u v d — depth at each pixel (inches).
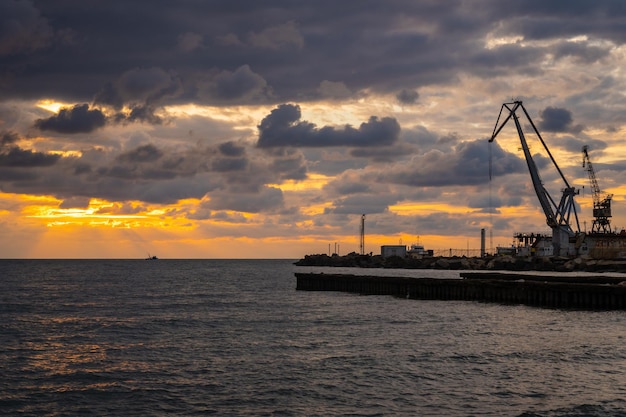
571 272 6889.8
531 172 7554.1
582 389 1219.9
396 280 3649.1
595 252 7588.6
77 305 3174.2
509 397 1168.2
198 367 1460.4
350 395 1197.1
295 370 1416.1
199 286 4970.5
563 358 1521.9
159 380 1332.4
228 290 4429.1
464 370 1397.6
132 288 4690.0
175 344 1804.9
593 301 2596.0
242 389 1251.2
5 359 1579.7
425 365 1456.7
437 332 2020.2
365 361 1512.1
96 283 5418.3
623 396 1168.2
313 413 1087.0
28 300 3503.9
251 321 2377.0
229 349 1707.7
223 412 1101.1
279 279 6304.1
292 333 2022.6
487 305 2928.2
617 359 1507.1
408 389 1235.2
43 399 1192.2
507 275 3663.9
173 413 1099.9
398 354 1601.9
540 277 3425.2
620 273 6515.8
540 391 1206.9
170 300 3496.6
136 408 1132.5
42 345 1804.9
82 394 1225.4
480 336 1909.4
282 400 1170.0
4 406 1146.7
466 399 1157.7
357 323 2293.3
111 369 1445.6
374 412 1085.8
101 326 2250.2
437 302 3159.5
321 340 1860.2
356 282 4023.1
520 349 1654.8
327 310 2819.9
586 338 1834.4
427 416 1058.7
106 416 1087.6
